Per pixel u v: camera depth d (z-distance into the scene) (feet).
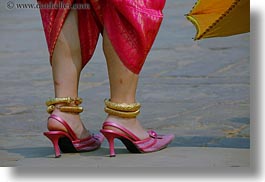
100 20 24.40
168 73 40.47
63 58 24.44
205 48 46.93
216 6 26.07
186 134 28.89
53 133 24.34
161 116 32.07
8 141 28.19
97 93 36.68
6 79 40.52
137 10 23.53
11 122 31.55
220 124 30.42
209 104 34.04
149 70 41.32
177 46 47.70
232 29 26.58
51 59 24.68
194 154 25.04
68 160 24.36
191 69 41.32
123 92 24.25
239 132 29.07
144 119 31.58
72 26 24.39
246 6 25.48
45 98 36.27
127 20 23.63
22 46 49.49
